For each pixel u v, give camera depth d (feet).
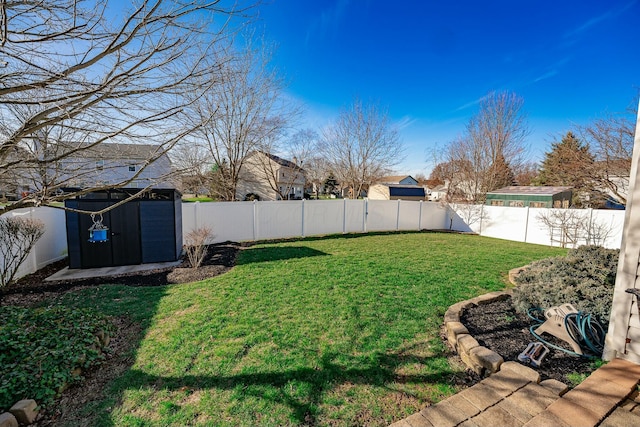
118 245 22.33
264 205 35.53
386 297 14.84
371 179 65.26
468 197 60.80
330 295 15.12
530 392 7.22
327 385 7.95
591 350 9.07
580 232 32.60
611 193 39.88
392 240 35.45
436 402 7.28
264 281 17.61
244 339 10.46
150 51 8.08
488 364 8.25
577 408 6.61
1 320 11.09
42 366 8.30
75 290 16.63
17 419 6.67
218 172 45.57
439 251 28.22
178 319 12.41
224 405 7.22
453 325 10.86
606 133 33.24
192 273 19.85
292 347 9.90
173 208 23.77
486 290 16.15
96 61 7.71
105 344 10.41
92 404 7.45
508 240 38.55
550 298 12.01
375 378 8.28
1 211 7.97
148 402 7.41
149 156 9.98
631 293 7.79
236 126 43.19
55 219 23.75
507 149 63.82
